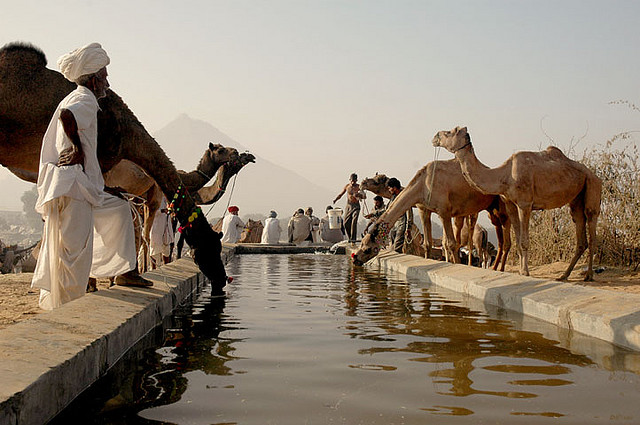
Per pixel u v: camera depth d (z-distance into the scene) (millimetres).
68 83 6902
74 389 3316
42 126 6762
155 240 10266
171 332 5270
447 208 10898
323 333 5191
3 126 6691
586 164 12062
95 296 5469
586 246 9797
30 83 6660
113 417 2990
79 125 5402
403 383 3584
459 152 9461
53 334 3785
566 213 12547
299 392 3396
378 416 2980
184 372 3863
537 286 6750
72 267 5363
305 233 24406
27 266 14758
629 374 3852
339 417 2965
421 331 5297
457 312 6449
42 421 2865
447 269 9625
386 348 4578
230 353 4418
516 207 9758
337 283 9617
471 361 4168
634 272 10180
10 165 7270
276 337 5008
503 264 11148
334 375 3773
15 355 3213
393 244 14695
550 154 9586
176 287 6848
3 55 6727
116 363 4125
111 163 6645
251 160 12172
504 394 3371
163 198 10367
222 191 12062
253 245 20906
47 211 5375
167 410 3088
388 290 8570
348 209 20516
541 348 4621
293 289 8703
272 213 24641
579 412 3062
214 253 7555
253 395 3340
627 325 4711
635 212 11172
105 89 5996
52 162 5559
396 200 11141
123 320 4523
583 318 5277
